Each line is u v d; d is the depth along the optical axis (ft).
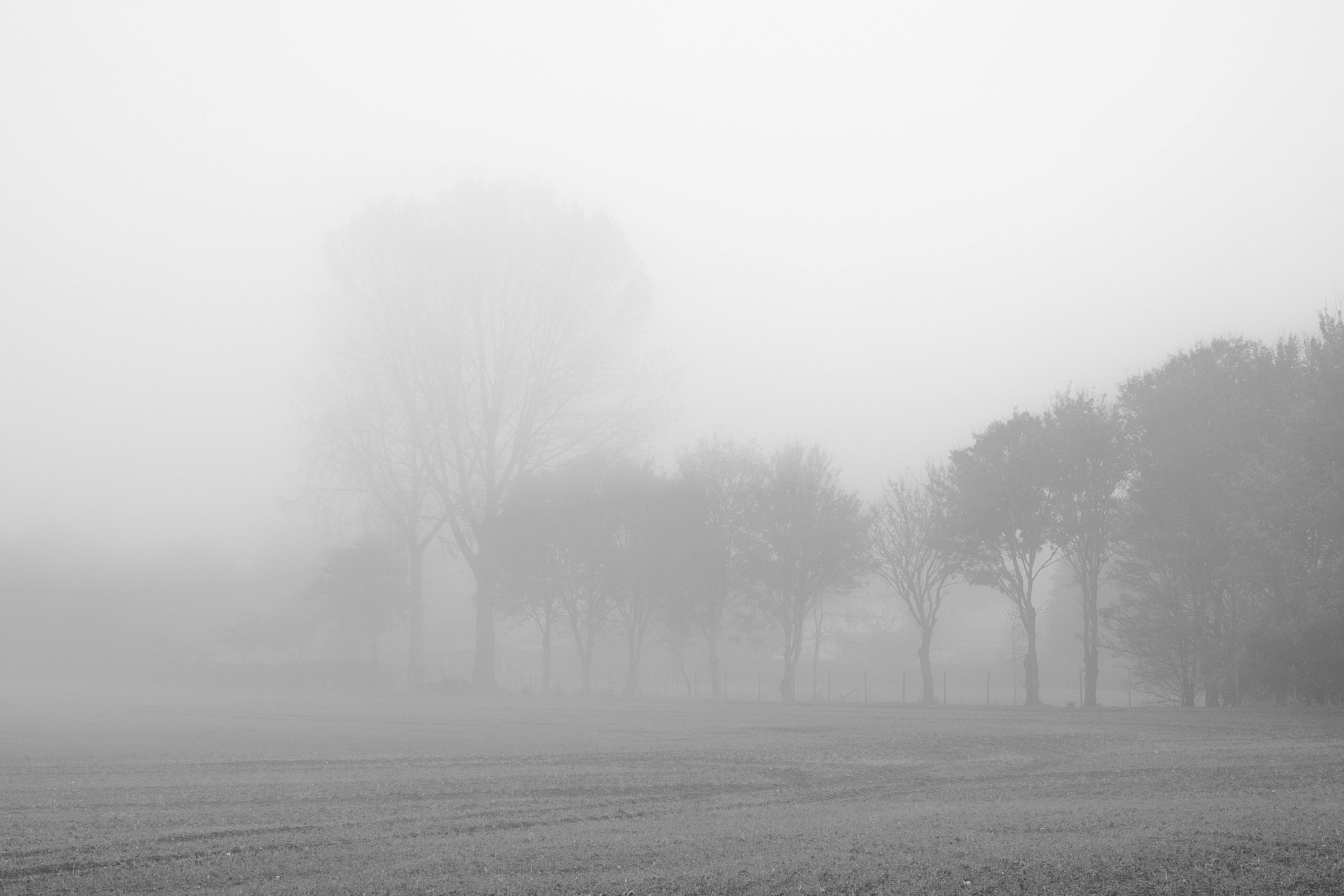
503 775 64.23
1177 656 156.25
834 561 200.13
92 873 35.81
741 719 124.16
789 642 201.67
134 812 48.83
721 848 37.88
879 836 39.40
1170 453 149.28
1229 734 92.02
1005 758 73.20
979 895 31.76
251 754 79.15
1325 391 125.08
